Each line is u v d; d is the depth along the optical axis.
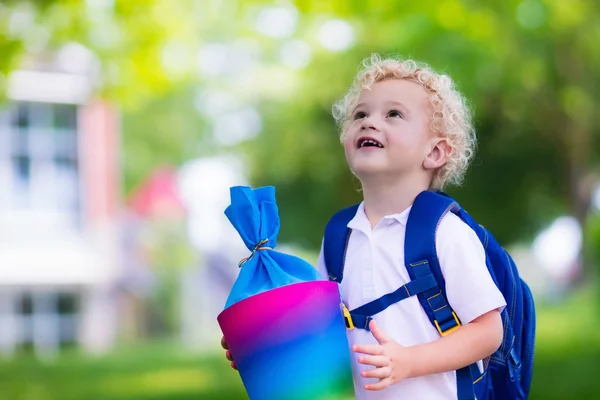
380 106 3.07
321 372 2.74
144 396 10.72
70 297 23.05
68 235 22.36
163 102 31.92
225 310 2.83
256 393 2.78
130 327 24.48
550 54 15.36
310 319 2.75
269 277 2.86
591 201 18.64
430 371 2.78
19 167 21.67
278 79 21.23
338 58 17.17
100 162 22.44
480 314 2.85
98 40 11.58
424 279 2.91
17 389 11.97
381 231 3.03
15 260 21.75
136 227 24.88
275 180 20.47
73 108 21.95
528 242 20.31
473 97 13.61
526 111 16.56
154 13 11.54
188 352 18.09
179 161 32.81
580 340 14.74
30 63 20.66
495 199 18.16
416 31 11.89
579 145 17.66
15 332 22.28
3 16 10.02
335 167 19.09
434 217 2.94
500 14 12.57
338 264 3.13
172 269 25.92
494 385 3.09
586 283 18.61
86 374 13.81
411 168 3.04
